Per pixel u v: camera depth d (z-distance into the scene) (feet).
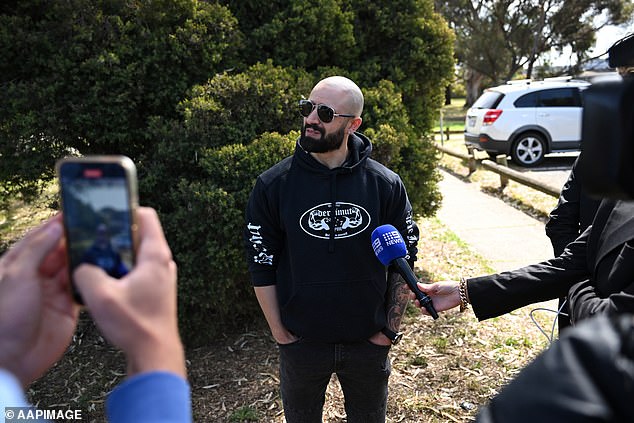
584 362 2.35
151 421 2.22
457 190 29.58
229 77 12.60
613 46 6.81
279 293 7.97
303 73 13.66
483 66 93.04
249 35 14.35
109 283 2.42
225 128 12.14
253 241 7.98
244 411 10.51
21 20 12.34
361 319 7.69
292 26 14.01
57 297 2.98
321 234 7.63
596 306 5.43
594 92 2.71
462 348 12.50
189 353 12.45
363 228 7.67
